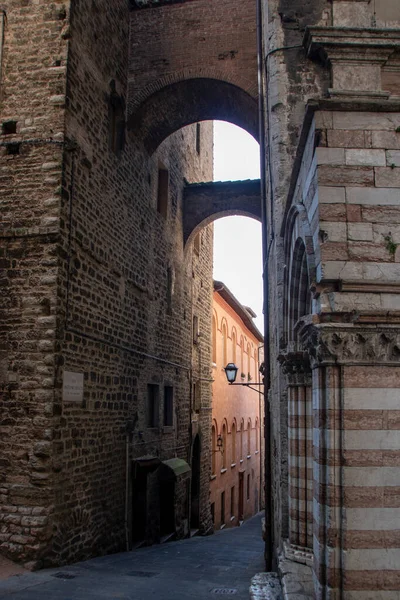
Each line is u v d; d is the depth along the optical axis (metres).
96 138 12.60
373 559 5.23
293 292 7.64
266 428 11.80
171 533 17.44
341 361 5.47
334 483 5.37
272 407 10.76
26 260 10.60
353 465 5.36
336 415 5.46
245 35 15.06
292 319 7.77
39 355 10.27
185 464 17.67
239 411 34.22
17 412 10.19
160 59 15.23
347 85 7.77
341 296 5.51
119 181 14.03
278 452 9.23
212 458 26.22
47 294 10.42
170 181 19.08
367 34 7.77
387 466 5.36
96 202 12.46
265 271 11.80
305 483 7.82
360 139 5.75
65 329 10.72
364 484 5.34
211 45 15.13
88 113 12.22
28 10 11.55
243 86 14.82
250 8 15.17
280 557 8.04
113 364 13.21
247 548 14.91
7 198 10.88
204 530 21.84
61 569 9.88
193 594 8.48
